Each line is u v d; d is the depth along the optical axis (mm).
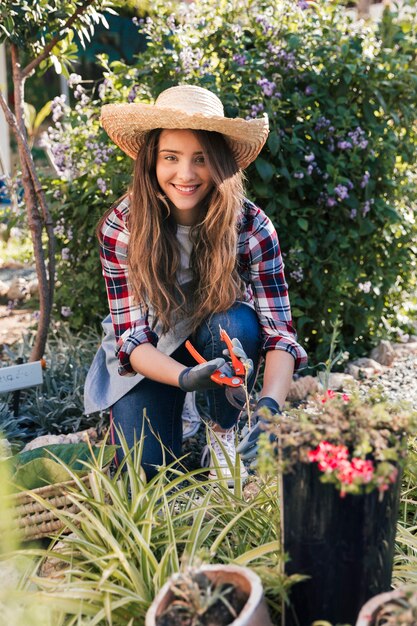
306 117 3803
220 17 3955
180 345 2578
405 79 3994
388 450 1505
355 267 3994
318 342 4020
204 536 1961
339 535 1556
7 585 1803
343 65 3791
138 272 2385
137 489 2084
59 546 2043
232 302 2453
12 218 4227
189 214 2412
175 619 1472
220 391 2525
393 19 4305
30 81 8727
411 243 4234
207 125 2191
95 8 3277
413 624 1365
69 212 4008
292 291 3828
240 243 2465
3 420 3076
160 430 2580
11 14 3025
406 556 1983
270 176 3568
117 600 1729
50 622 1672
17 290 5367
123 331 2463
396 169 4312
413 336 4500
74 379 3434
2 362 3916
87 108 4012
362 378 3803
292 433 1613
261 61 3760
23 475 2145
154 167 2334
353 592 1579
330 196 3793
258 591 1473
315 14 4156
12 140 8555
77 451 2330
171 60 3754
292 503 1591
